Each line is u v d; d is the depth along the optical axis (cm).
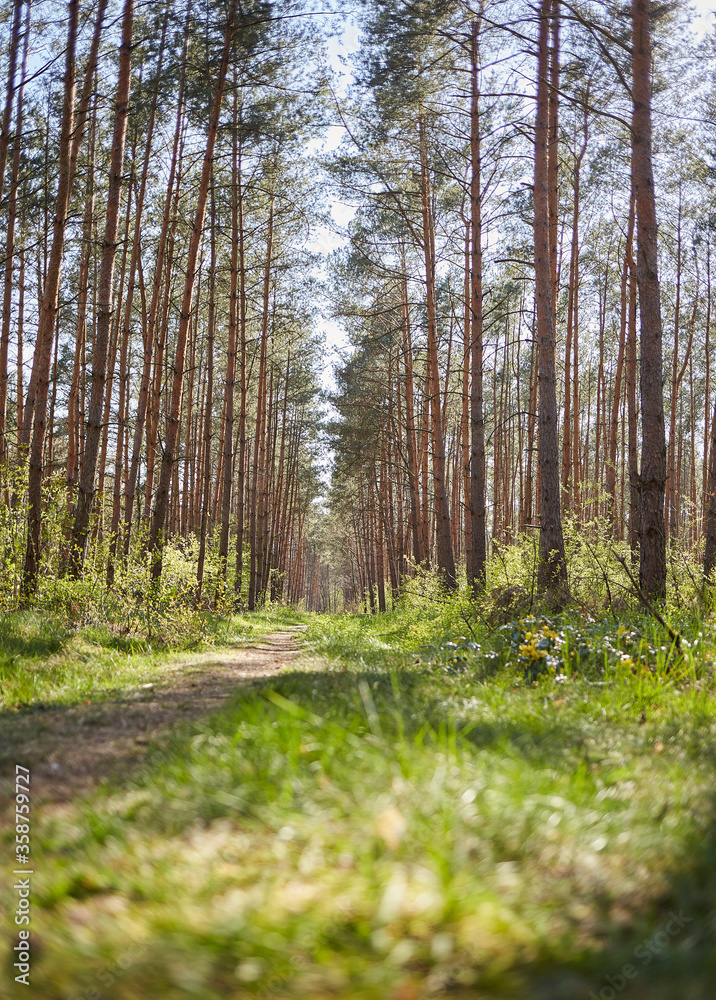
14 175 1867
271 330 2944
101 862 280
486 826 275
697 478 4578
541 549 1188
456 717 490
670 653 733
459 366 3130
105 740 496
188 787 339
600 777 378
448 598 1622
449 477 4134
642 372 1040
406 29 1600
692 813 331
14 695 705
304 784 319
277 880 248
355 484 4344
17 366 2322
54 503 1352
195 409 3453
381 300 2750
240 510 2725
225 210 2172
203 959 206
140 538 1507
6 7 1784
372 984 195
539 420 1230
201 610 1702
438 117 1919
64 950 215
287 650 1423
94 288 2189
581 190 2184
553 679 708
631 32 1291
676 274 2764
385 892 228
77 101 1900
